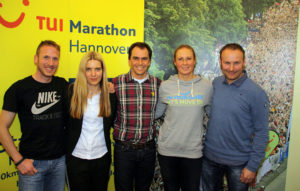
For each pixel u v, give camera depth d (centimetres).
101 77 151
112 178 211
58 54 150
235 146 151
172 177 164
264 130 143
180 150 160
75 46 190
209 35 218
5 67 170
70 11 186
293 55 233
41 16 178
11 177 182
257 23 225
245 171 147
